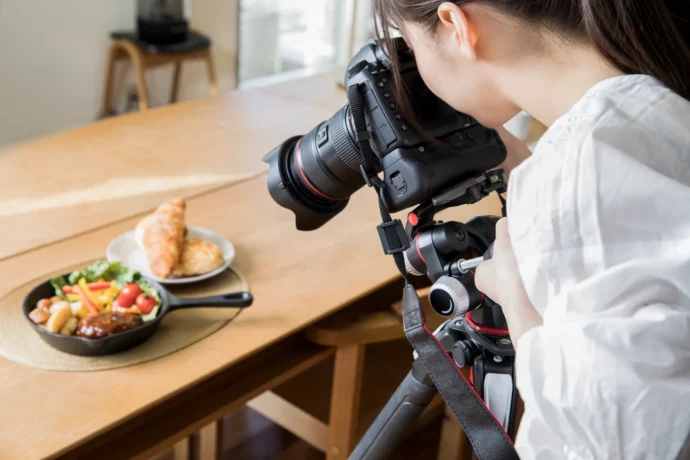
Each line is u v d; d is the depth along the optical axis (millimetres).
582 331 596
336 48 4762
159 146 1905
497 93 736
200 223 1553
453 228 915
